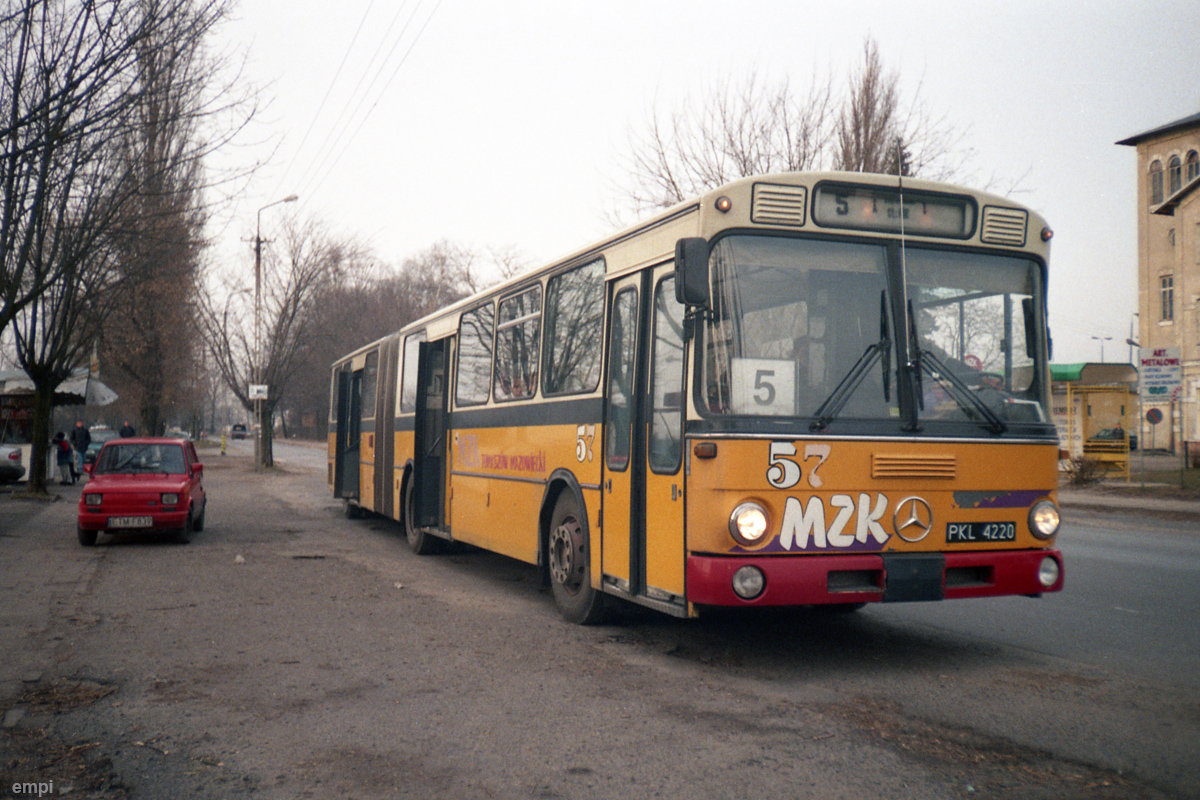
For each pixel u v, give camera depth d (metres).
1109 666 6.75
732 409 6.26
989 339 6.84
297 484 31.08
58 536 15.93
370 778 4.61
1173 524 17.94
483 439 11.12
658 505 6.99
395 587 10.55
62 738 5.27
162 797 4.40
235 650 7.36
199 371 45.41
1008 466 6.67
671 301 7.01
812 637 7.80
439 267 82.44
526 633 8.01
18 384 29.77
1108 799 4.28
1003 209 6.96
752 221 6.48
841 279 6.56
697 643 7.59
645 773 4.63
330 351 73.19
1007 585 6.57
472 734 5.26
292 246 38.31
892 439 6.39
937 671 6.62
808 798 4.30
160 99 10.96
